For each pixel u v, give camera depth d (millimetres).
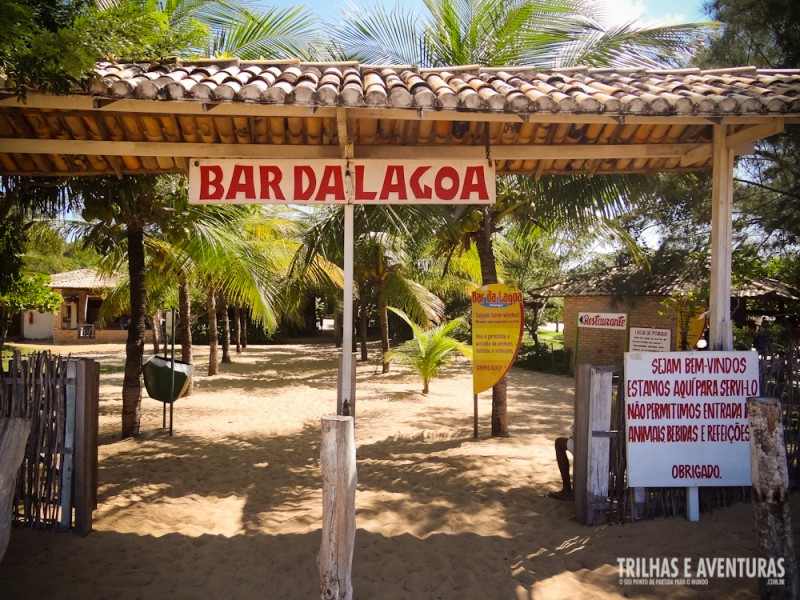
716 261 4746
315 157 4855
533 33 7812
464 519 4980
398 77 4766
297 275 14078
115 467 7023
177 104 3930
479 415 10836
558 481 6148
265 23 7051
